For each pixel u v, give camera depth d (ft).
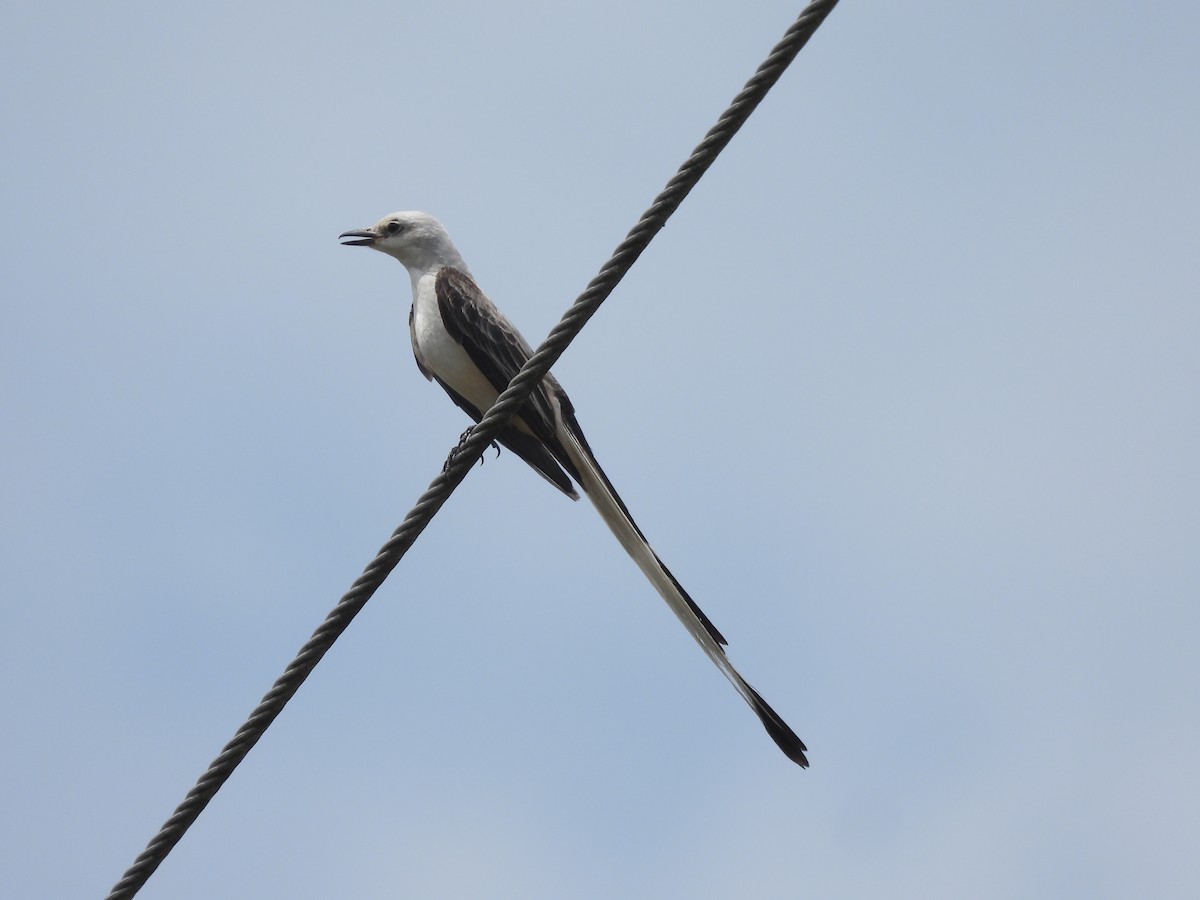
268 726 28.86
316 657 29.30
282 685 28.99
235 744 28.66
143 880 28.02
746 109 26.81
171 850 28.19
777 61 26.21
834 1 25.67
